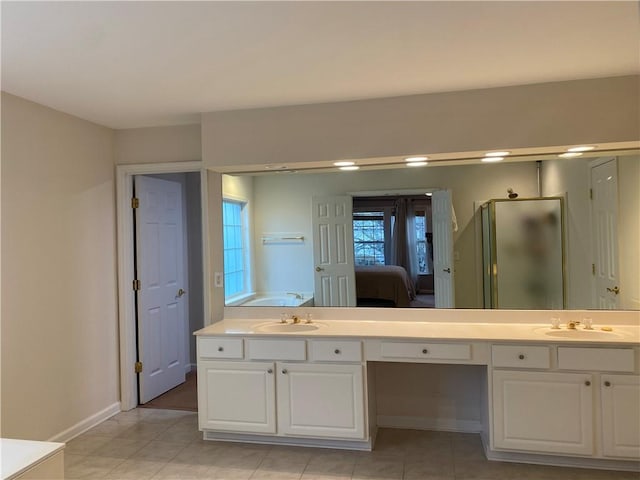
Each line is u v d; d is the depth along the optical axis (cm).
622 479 263
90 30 206
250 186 365
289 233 361
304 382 304
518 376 276
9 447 161
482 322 329
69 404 334
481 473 274
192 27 205
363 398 296
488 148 299
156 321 430
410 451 304
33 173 307
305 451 307
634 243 309
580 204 319
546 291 325
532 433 275
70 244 340
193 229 511
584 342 266
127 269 394
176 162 382
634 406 262
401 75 271
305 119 326
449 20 203
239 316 364
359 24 205
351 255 352
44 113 319
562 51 241
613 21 207
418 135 309
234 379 314
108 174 385
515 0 186
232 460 297
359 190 352
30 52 229
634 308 309
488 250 333
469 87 297
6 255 285
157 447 319
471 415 333
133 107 327
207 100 313
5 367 283
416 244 343
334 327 323
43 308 313
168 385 448
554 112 291
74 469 288
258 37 217
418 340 289
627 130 282
